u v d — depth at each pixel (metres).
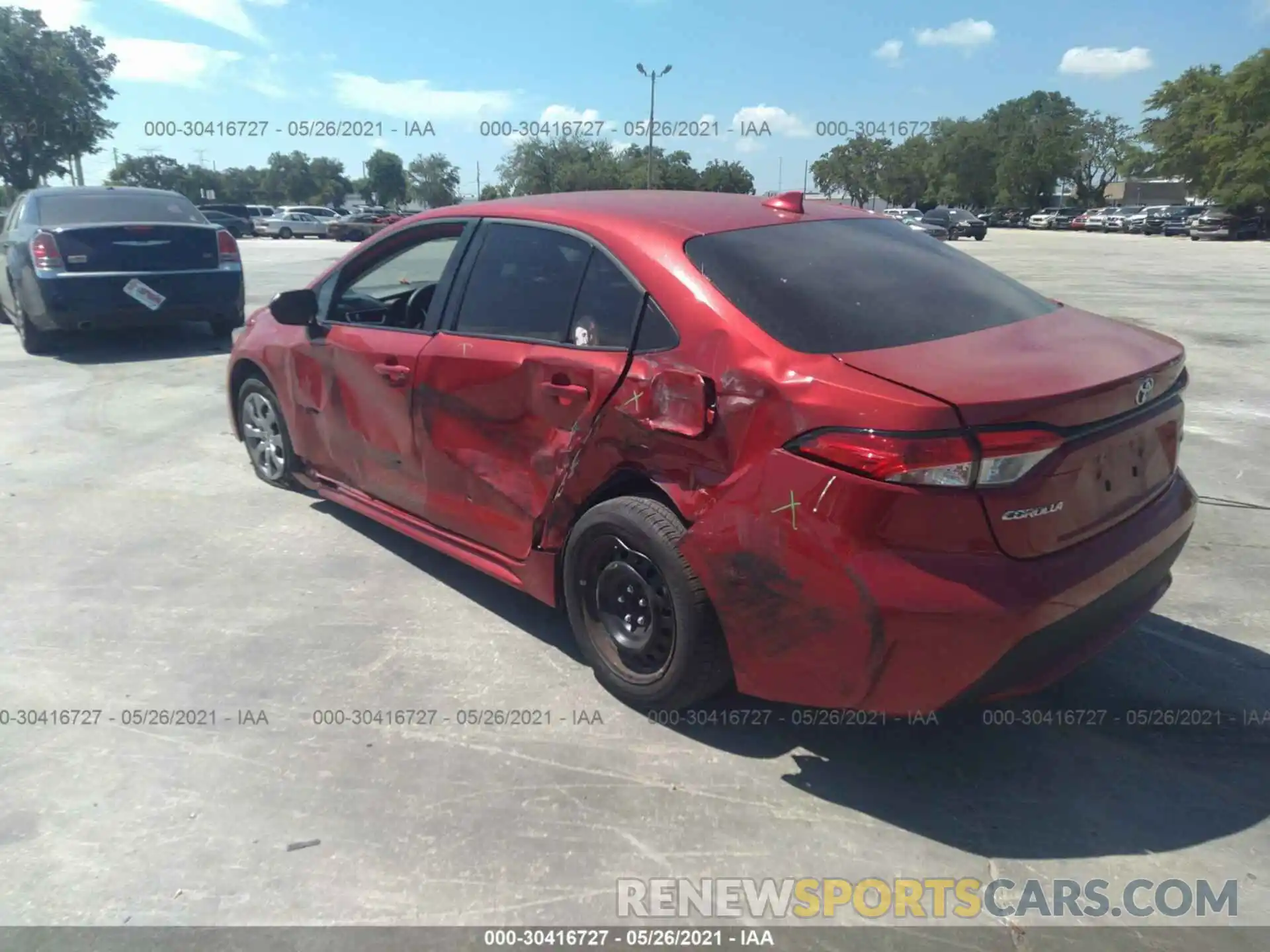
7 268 9.41
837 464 2.54
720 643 2.99
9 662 3.60
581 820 2.75
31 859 2.58
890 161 79.56
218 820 2.74
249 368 5.36
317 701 3.34
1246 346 10.58
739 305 2.93
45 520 5.03
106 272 8.86
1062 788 2.91
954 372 2.62
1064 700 3.38
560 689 3.43
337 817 2.75
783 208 3.63
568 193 3.98
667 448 2.96
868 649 2.56
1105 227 57.66
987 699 2.63
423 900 2.45
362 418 4.34
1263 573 4.41
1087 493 2.70
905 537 2.49
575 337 3.33
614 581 3.28
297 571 4.42
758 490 2.71
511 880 2.52
